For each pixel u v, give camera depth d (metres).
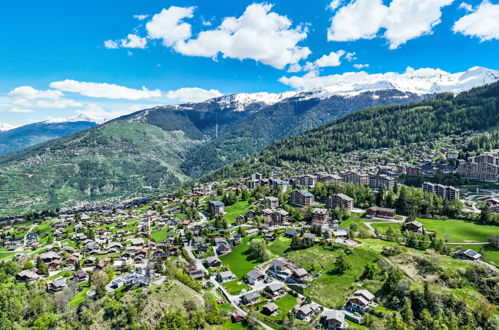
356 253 176.62
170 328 123.12
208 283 167.12
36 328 131.62
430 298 128.62
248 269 181.12
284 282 164.00
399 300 134.00
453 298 127.12
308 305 138.12
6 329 132.75
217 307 137.50
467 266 149.75
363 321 128.00
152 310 132.25
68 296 155.88
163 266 172.25
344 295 146.25
